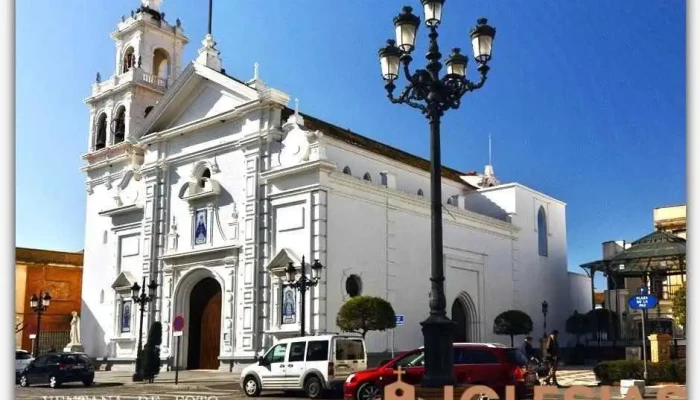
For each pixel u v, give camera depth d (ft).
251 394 73.20
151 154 135.03
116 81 151.33
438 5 48.39
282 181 111.24
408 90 48.93
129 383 98.17
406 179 136.98
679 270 131.75
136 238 136.26
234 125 121.49
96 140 154.92
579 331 152.35
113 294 138.82
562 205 173.88
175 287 123.85
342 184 109.81
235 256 115.24
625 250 137.69
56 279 172.55
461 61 50.52
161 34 153.69
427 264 124.98
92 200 151.33
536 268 158.61
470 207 158.51
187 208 126.62
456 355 58.34
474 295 137.18
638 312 146.72
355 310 94.07
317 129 123.34
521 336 148.87
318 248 104.17
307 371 69.26
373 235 114.32
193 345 123.13
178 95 130.52
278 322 107.24
